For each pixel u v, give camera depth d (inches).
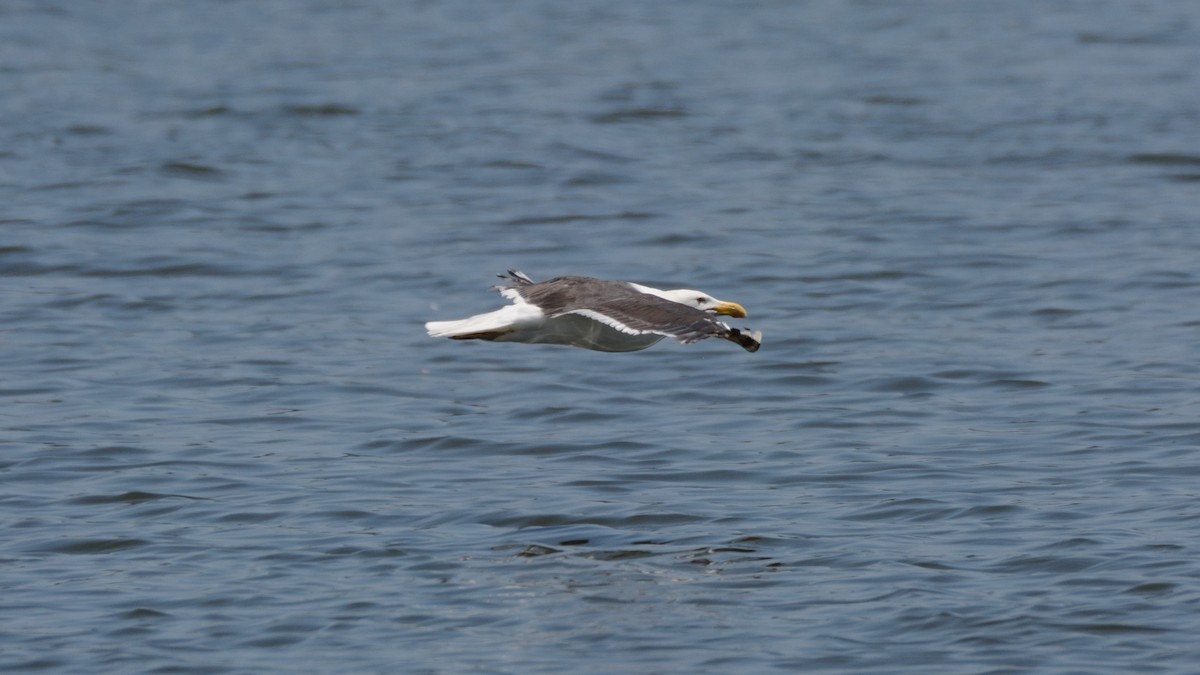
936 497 556.4
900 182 1133.1
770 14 1889.8
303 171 1169.4
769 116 1352.1
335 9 1925.4
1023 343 775.1
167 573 493.0
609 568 494.6
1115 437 625.6
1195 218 1026.1
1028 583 471.8
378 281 906.1
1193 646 424.5
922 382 714.8
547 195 1102.4
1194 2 1909.4
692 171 1170.6
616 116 1349.7
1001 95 1421.0
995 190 1108.5
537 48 1672.0
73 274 912.3
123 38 1722.4
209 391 712.4
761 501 560.1
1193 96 1397.6
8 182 1121.4
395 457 619.2
